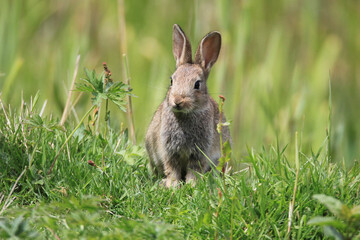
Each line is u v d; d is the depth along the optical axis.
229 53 16.73
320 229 7.08
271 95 16.06
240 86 15.90
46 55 17.05
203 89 10.17
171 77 10.45
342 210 6.06
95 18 18.47
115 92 8.62
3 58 15.52
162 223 6.31
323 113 15.20
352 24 19.22
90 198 6.45
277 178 8.02
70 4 18.66
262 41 18.47
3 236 5.65
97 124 10.20
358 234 6.96
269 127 14.71
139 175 9.09
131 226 6.25
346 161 10.59
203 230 7.15
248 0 16.55
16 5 16.08
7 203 7.68
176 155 10.28
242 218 7.24
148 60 17.62
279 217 7.39
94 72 8.75
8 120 9.15
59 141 9.02
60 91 13.88
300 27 18.88
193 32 15.33
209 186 8.03
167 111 10.12
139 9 18.91
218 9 16.81
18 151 8.58
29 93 14.39
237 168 10.23
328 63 17.66
